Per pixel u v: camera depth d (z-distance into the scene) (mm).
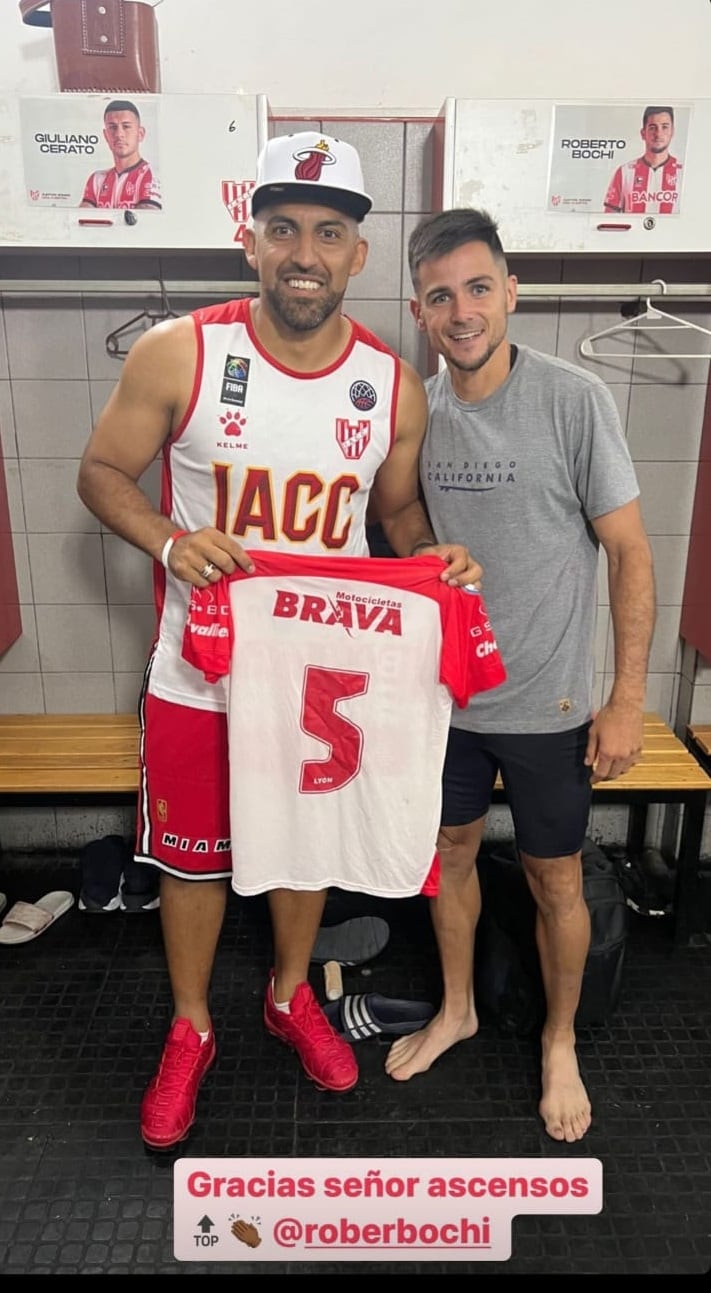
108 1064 1760
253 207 1312
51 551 2178
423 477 1506
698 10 1843
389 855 1479
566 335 2035
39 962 2043
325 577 1345
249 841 1466
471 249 1306
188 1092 1601
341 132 1893
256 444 1370
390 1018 1837
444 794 1595
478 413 1417
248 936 2145
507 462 1396
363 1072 1747
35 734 2201
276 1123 1626
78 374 2033
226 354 1352
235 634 1368
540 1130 1610
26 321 1996
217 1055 1788
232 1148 1574
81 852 2385
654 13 1845
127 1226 1455
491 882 1903
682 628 2236
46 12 1727
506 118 1662
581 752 1493
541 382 1378
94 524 2156
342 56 1866
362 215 1342
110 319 1994
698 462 2111
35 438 2082
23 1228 1448
